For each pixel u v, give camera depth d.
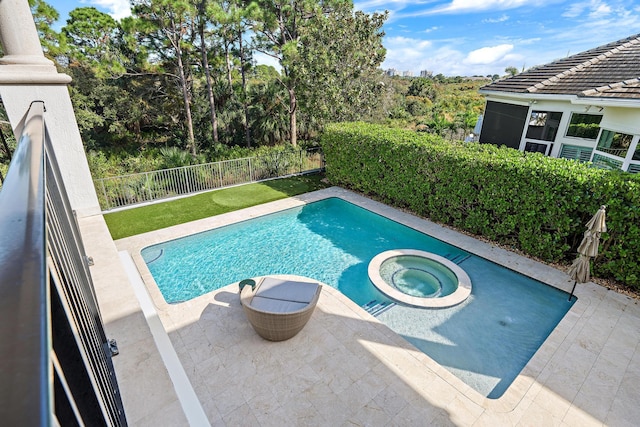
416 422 4.37
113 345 3.18
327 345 5.54
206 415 4.35
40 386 0.42
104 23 21.95
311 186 14.02
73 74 20.78
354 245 9.50
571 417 4.51
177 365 4.43
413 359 5.32
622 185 6.58
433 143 10.41
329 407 4.52
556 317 6.56
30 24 4.26
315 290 5.86
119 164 17.47
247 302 5.39
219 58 21.33
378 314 6.61
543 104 11.78
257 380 4.88
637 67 10.29
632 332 5.95
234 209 11.38
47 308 0.58
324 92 16.25
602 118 10.07
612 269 7.13
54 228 1.53
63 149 5.13
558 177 7.42
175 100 23.42
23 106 4.37
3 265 0.65
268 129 22.44
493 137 14.04
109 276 4.29
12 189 1.05
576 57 13.78
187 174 12.66
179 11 15.31
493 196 8.75
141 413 2.67
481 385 5.16
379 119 21.67
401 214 11.11
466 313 6.65
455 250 9.06
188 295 7.36
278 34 19.02
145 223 10.20
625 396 4.79
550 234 7.95
